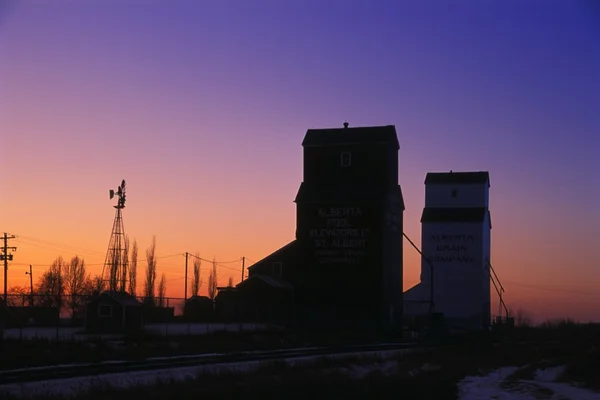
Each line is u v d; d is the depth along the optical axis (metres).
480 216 96.50
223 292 84.75
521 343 71.25
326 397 27.42
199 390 26.45
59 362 38.28
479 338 72.38
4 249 84.00
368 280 76.88
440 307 95.62
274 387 27.77
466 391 35.06
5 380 29.11
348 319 76.94
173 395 25.39
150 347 49.31
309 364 40.00
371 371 39.00
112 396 25.33
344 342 65.12
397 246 82.75
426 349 59.09
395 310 81.31
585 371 41.88
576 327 109.94
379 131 79.94
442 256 96.69
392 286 80.31
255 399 25.80
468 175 99.19
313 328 77.75
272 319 80.12
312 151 80.75
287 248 86.06
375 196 77.69
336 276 77.94
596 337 79.75
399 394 29.81
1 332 53.81
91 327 69.62
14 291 115.12
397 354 52.28
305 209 79.81
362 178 78.94
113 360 41.03
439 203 98.88
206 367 35.78
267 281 82.06
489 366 48.22
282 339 63.78
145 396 25.33
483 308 95.56
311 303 78.31
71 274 114.31
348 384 30.28
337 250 78.19
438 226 97.31
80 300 88.81
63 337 57.09
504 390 35.84
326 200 79.06
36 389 27.02
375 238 77.19
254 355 45.78
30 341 47.81
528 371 43.66
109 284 96.75
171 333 64.12
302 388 28.05
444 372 41.34
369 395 28.59
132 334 61.53
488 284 101.00
